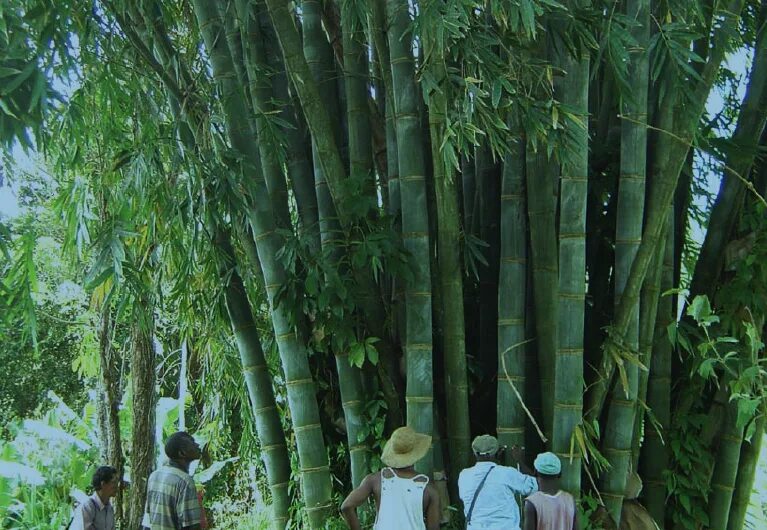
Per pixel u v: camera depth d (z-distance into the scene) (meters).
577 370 3.44
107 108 4.35
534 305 3.84
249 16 4.17
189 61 4.61
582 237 3.45
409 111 3.67
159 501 3.32
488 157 4.18
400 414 3.91
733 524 4.14
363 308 3.85
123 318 4.38
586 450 3.61
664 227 3.69
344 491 4.16
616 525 3.60
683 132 3.51
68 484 8.11
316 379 4.23
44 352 11.25
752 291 3.94
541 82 3.40
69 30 3.42
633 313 3.55
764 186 4.11
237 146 3.90
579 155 3.40
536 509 3.11
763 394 3.42
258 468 7.05
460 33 2.88
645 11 3.56
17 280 3.56
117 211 4.01
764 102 3.99
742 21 4.57
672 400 4.14
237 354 5.20
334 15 4.51
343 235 3.91
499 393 3.70
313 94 3.70
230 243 4.28
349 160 4.19
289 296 3.79
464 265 4.19
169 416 8.80
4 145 3.06
